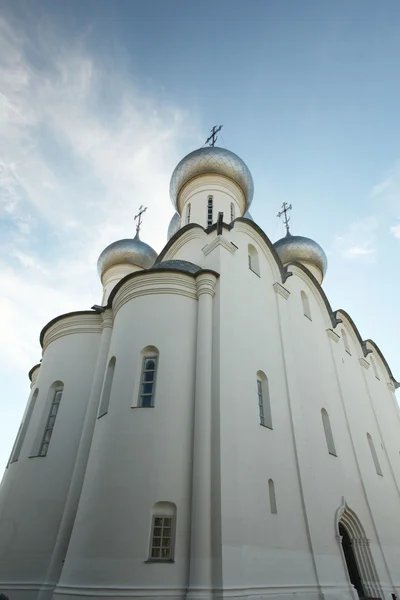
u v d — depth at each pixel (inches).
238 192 838.5
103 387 482.0
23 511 467.5
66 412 528.1
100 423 441.1
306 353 640.4
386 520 629.9
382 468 716.0
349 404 710.5
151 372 450.3
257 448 430.3
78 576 345.1
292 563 399.5
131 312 492.7
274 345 557.0
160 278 502.3
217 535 341.1
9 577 430.3
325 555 449.4
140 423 404.2
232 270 540.7
